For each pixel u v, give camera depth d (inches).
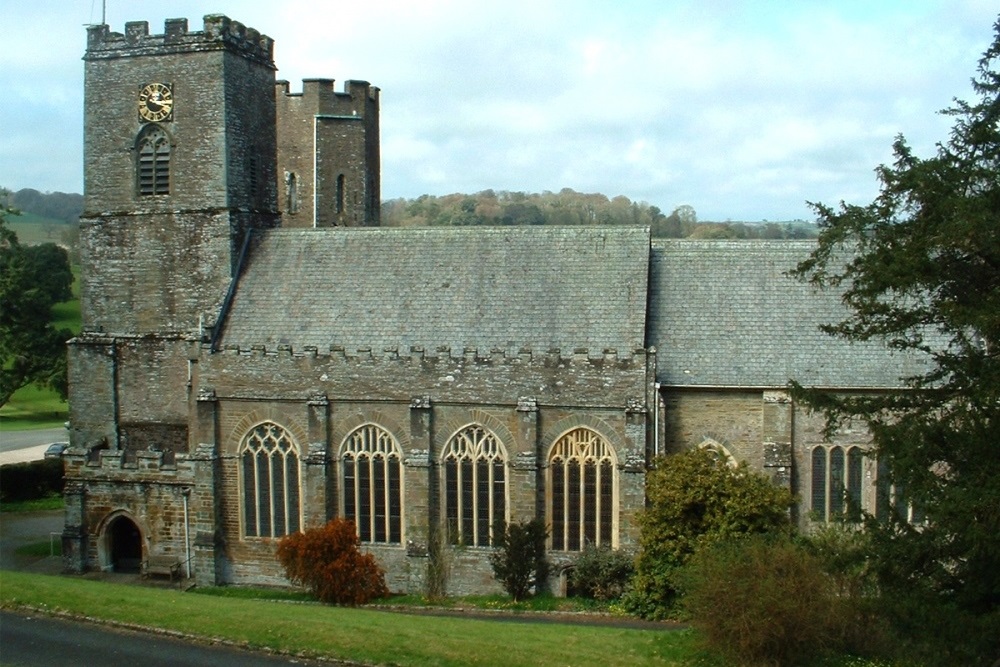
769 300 2273.6
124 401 2487.7
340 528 2100.1
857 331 1409.9
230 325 2364.7
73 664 1380.4
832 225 1387.8
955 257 1284.4
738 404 2160.4
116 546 2390.5
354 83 3262.8
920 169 1267.2
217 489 2261.3
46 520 2979.8
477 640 1494.8
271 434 2245.3
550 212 7007.9
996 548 1187.9
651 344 2229.3
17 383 4379.9
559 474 2132.1
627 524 2074.3
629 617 1966.0
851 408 1411.2
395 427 2187.5
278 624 1530.5
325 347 2278.5
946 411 1380.4
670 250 2385.6
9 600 1624.0
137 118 2466.8
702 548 1766.7
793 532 1893.5
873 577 1487.5
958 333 1322.6
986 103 1279.5
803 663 1429.6
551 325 2225.6
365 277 2385.6
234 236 2452.0
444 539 2171.5
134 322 2482.8
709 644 1430.9
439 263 2374.5
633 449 2060.8
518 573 2068.2
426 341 2250.2
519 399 2114.9
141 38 2453.2
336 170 3250.5
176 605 1633.9
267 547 2258.9
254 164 2559.1
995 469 1236.5
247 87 2524.6
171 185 2455.7
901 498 1355.8
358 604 2070.6
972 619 1273.4
